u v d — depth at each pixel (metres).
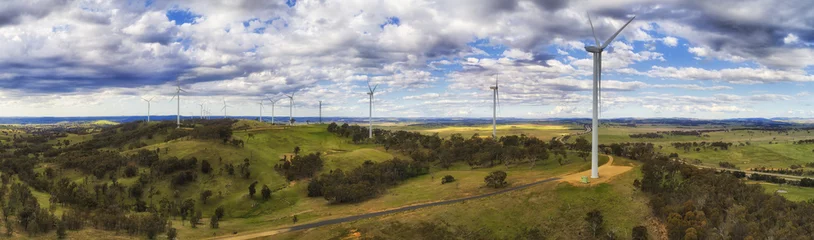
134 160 191.12
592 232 107.12
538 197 121.44
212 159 192.62
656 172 136.38
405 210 124.25
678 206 113.44
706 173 145.12
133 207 149.88
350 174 181.75
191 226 122.44
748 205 123.88
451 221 107.38
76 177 178.88
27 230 93.12
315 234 100.44
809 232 109.88
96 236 96.50
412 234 100.50
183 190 166.38
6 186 133.62
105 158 193.62
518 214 113.69
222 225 126.69
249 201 158.62
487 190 141.38
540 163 198.00
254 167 194.12
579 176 143.50
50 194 148.25
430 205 128.75
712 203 118.62
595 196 120.94
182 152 197.75
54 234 93.75
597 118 137.00
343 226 103.94
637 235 102.25
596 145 136.88
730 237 102.00
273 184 179.38
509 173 178.12
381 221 105.44
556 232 107.38
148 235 104.25
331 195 151.50
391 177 183.38
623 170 148.88
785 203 129.62
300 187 175.88
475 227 106.69
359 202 147.88
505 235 105.19
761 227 107.88
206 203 158.38
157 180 170.75
